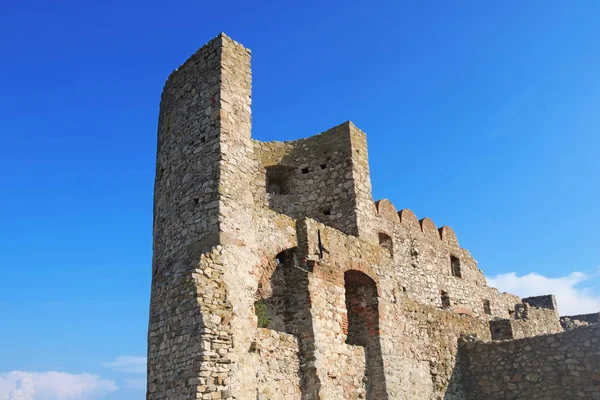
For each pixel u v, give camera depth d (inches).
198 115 722.2
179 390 575.2
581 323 1515.7
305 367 669.9
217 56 730.2
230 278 629.6
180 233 685.9
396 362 802.2
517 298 1555.1
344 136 956.6
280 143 991.6
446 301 1278.3
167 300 629.3
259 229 697.6
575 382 829.8
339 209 918.4
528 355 883.4
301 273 713.0
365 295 824.3
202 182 682.8
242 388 586.6
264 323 676.7
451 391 898.1
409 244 1238.9
